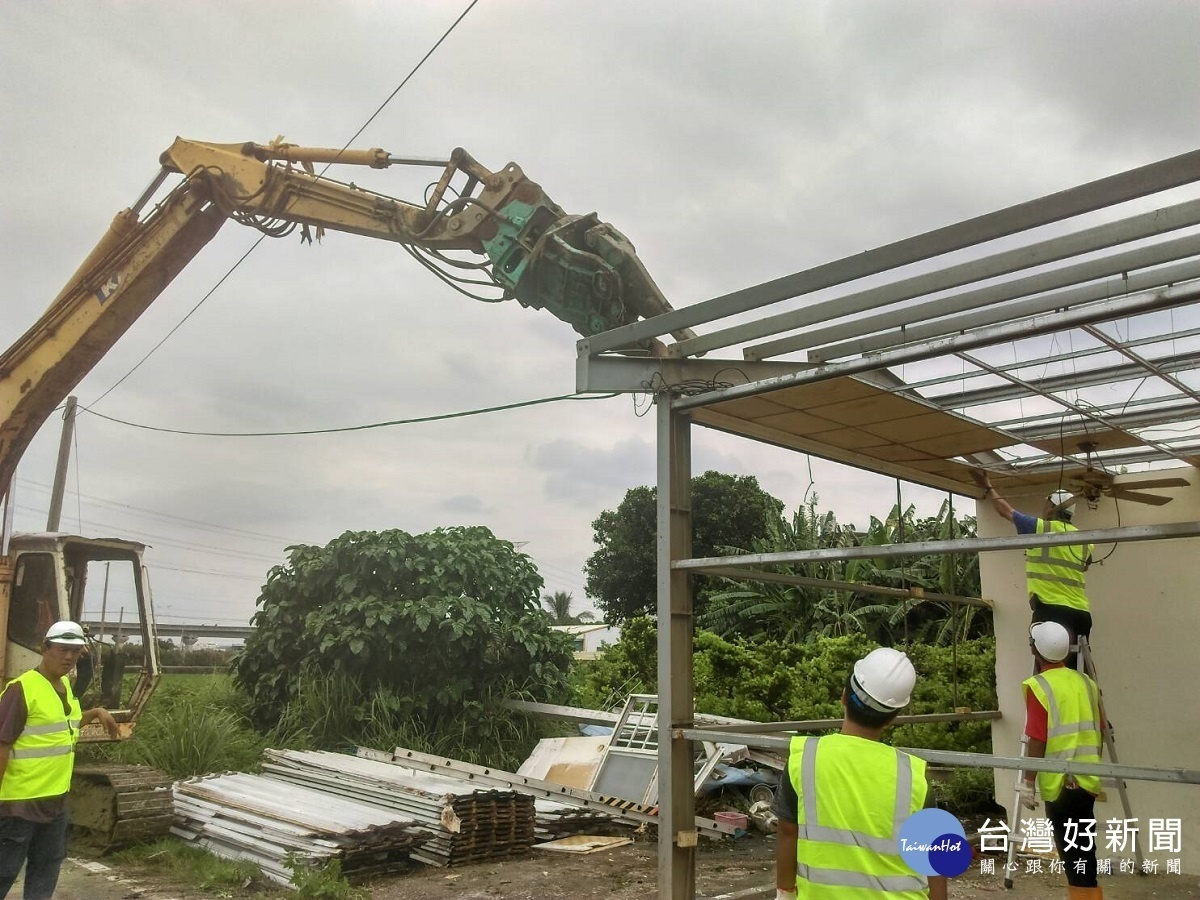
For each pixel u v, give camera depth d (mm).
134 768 7727
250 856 6797
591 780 9094
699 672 11633
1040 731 4879
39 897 4949
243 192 8312
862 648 11852
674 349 4973
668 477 5000
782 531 21109
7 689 4898
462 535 12898
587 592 30281
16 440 8750
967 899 5723
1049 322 3490
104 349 8930
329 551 11898
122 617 8930
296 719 10734
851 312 4043
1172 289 3176
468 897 6258
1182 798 6613
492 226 7457
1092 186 3125
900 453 6789
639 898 6188
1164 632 6898
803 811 2619
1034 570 6086
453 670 11312
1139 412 5707
